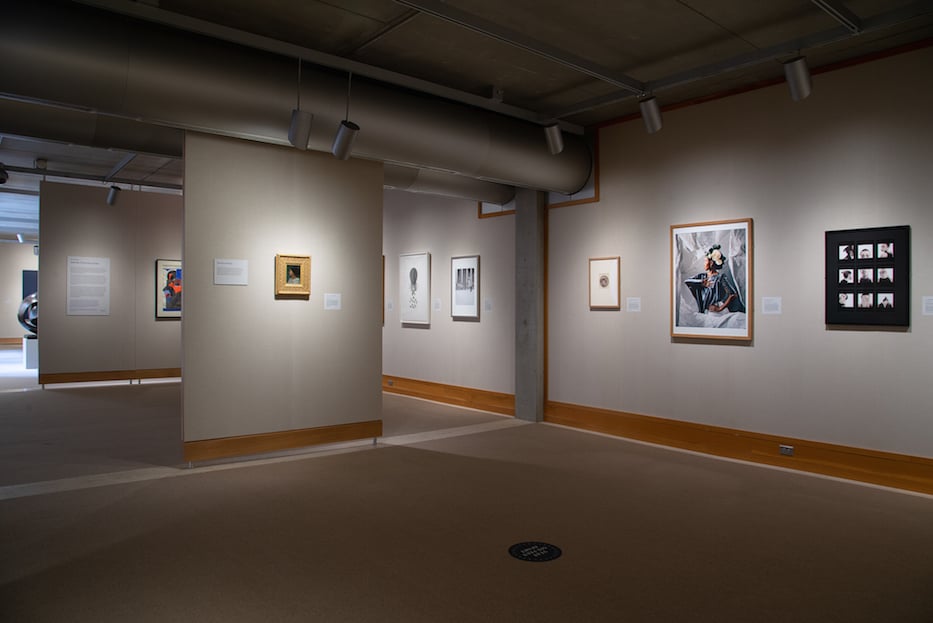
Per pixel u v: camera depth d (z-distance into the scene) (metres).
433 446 6.63
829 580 3.42
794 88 4.90
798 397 5.73
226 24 4.78
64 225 10.74
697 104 6.48
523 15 4.61
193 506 4.61
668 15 4.62
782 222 5.84
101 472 5.51
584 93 6.36
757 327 6.01
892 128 5.18
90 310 10.97
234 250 5.84
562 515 4.45
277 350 6.10
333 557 3.68
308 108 5.21
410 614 3.00
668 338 6.74
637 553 3.77
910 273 5.08
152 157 9.02
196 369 5.68
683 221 6.60
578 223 7.66
